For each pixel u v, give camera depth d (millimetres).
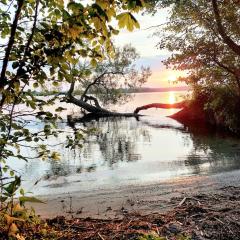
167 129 39969
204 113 43969
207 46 24094
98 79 56406
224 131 35906
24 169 19344
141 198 11945
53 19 4074
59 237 6520
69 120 48219
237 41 24391
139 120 50812
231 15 21859
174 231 7148
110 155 24406
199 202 9867
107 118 54312
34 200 3857
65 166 20469
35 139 4660
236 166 18547
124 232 6945
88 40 3701
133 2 2971
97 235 6785
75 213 10414
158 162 21391
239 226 7461
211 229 7305
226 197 10578
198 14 21906
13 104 4285
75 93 56750
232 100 35844
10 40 3787
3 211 3869
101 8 3078
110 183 15820
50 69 3982
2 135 4359
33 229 5930
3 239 3656
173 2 19922
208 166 19203
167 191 12984
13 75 4121
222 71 27891
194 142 29453
